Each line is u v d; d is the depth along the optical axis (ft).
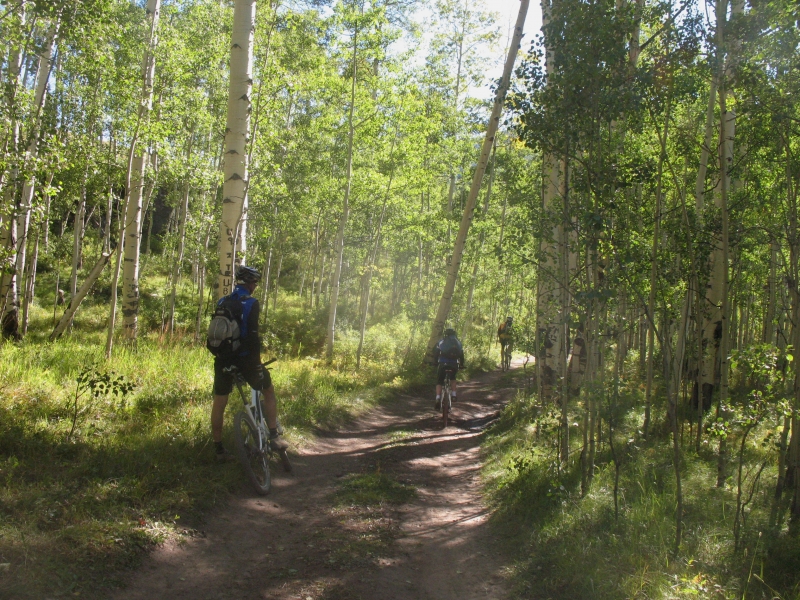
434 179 81.46
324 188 64.23
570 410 30.66
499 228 75.82
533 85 17.97
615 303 19.65
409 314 75.56
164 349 38.17
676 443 14.17
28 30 24.67
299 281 132.46
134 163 45.14
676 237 21.70
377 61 60.90
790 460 17.87
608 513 16.10
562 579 12.87
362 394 38.14
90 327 68.08
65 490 13.84
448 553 14.89
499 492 19.93
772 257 32.17
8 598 9.48
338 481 20.25
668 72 16.81
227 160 32.22
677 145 24.16
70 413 20.31
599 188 16.47
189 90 49.11
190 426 20.93
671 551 13.67
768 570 12.95
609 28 16.24
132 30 40.11
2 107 24.82
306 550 14.14
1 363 25.70
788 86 18.13
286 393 31.45
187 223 58.85
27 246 52.90
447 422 34.96
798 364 15.99
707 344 31.09
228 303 17.87
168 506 14.52
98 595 10.51
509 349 68.64
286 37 56.75
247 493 17.21
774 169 24.35
